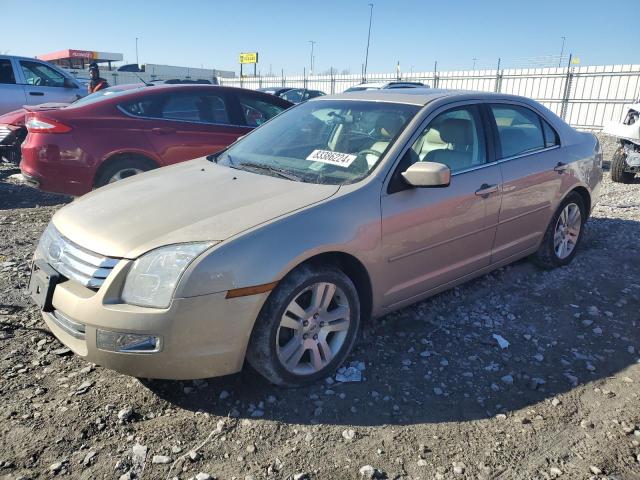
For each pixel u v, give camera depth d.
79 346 2.78
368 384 3.14
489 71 23.75
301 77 32.12
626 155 9.26
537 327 3.89
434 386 3.15
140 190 3.44
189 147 6.56
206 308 2.64
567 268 5.03
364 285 3.35
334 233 3.01
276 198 3.13
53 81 11.88
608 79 20.11
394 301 3.53
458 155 3.87
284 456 2.56
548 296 4.42
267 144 4.09
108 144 6.11
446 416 2.88
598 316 4.07
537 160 4.46
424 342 3.63
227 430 2.72
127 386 3.06
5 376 3.12
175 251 2.67
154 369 2.67
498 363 3.41
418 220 3.46
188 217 2.94
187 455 2.54
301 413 2.87
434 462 2.54
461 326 3.88
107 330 2.64
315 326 3.07
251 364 2.93
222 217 2.91
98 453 2.54
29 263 4.91
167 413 2.85
